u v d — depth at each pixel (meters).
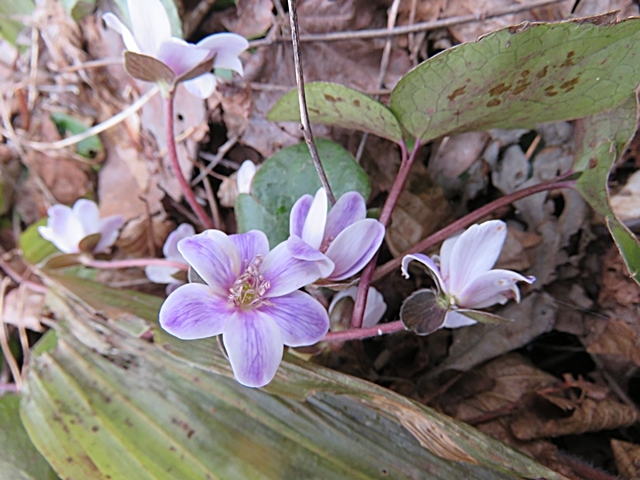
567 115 0.07
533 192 0.07
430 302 0.06
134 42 0.07
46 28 0.11
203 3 0.09
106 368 0.08
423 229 0.09
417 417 0.06
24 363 0.10
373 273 0.07
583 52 0.05
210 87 0.08
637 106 0.06
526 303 0.08
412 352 0.09
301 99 0.06
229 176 0.10
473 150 0.09
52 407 0.08
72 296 0.08
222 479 0.06
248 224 0.08
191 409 0.07
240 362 0.05
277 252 0.06
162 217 0.11
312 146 0.06
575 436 0.08
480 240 0.06
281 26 0.09
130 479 0.07
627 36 0.05
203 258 0.05
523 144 0.09
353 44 0.09
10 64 0.12
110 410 0.07
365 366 0.08
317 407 0.07
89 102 0.11
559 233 0.08
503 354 0.08
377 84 0.09
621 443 0.07
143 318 0.08
